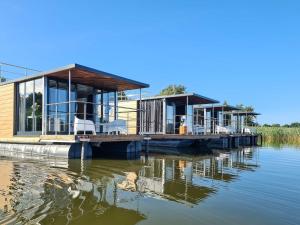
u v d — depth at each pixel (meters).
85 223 4.39
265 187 7.16
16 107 13.98
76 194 5.79
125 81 14.02
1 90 14.69
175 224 4.54
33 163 9.48
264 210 5.31
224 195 6.25
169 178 7.91
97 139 10.89
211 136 19.44
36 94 13.12
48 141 11.22
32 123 13.16
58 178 7.15
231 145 24.02
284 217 4.96
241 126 31.78
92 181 7.04
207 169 9.84
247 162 12.38
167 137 14.90
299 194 6.51
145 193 6.18
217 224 4.58
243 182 7.72
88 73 12.26
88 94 14.77
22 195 5.52
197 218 4.81
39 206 4.95
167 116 20.53
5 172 7.75
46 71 12.23
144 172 8.65
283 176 8.84
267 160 13.34
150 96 20.50
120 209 5.09
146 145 13.52
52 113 12.79
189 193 6.32
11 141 13.01
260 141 30.56
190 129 21.25
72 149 10.62
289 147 24.03
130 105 19.98
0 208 4.76
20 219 4.34
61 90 13.31
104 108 15.63
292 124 49.34
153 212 5.02
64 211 4.81
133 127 17.91
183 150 17.70
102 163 9.95
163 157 13.12
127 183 7.03
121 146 12.80
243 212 5.16
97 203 5.32
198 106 24.56
